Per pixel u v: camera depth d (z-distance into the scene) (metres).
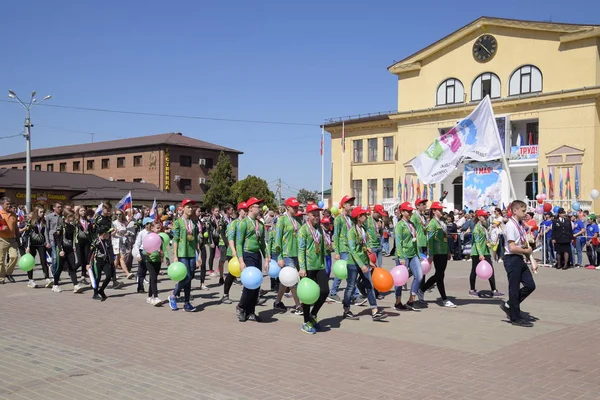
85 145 75.06
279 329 9.19
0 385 6.18
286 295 12.94
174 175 65.06
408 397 5.77
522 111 37.50
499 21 38.41
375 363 7.06
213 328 9.24
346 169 49.66
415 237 10.94
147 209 19.83
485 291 13.56
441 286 11.39
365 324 9.59
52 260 13.66
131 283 15.05
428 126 42.62
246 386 6.12
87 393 5.91
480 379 6.38
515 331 9.00
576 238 20.42
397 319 10.05
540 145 36.62
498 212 22.70
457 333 8.85
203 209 17.64
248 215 10.41
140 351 7.66
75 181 55.88
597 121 34.69
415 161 20.41
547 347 7.92
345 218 10.41
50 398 5.75
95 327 9.29
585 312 10.72
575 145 35.09
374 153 47.94
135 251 13.20
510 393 5.89
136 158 66.69
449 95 41.84
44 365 6.96
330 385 6.16
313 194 62.66
